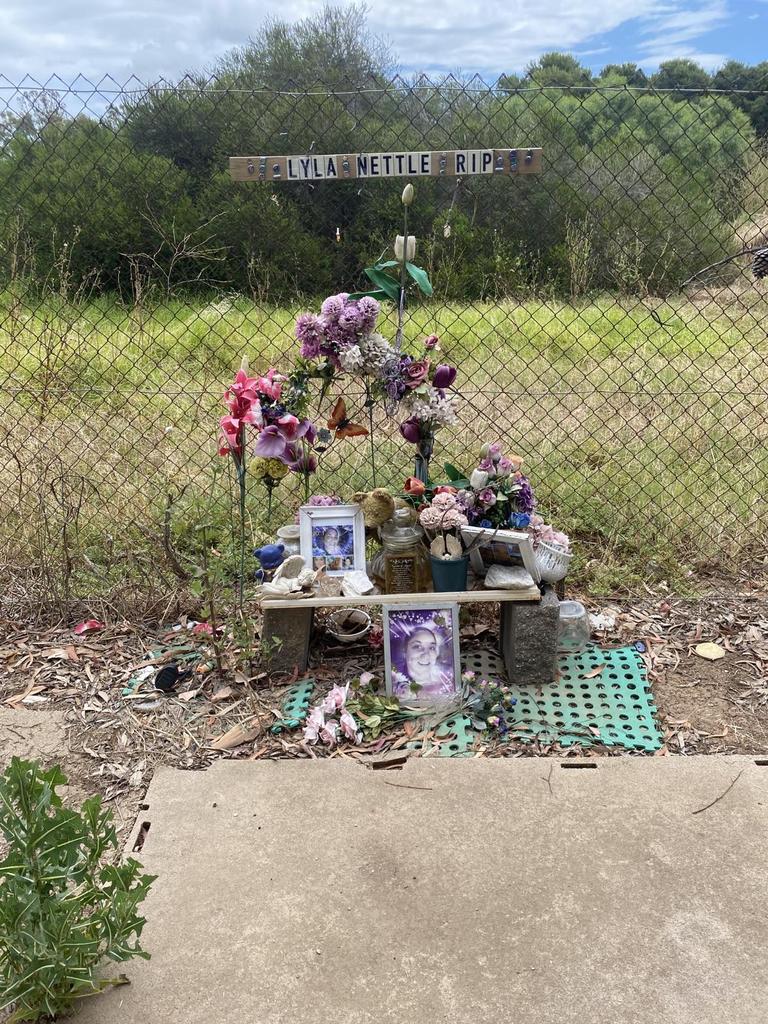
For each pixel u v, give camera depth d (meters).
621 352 6.38
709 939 1.92
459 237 7.02
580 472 4.56
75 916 1.73
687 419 5.20
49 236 6.60
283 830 2.29
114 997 1.81
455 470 3.18
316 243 7.98
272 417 2.97
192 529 3.54
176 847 2.24
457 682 2.84
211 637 3.07
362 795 2.41
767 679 2.96
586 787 2.41
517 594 2.80
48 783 1.71
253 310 7.14
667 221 6.52
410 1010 1.76
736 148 4.69
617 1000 1.77
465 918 1.99
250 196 7.70
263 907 2.04
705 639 3.22
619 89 3.44
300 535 3.02
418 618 2.83
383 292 3.08
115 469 4.50
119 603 3.42
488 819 2.30
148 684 2.99
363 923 1.98
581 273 6.96
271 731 2.71
